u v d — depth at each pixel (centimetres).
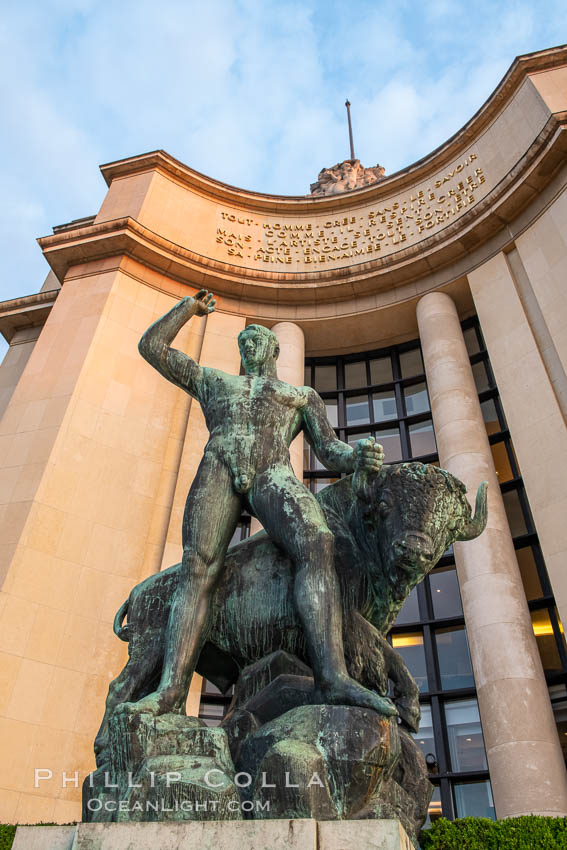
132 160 2145
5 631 1088
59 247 1830
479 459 1427
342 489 398
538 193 1636
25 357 1928
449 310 1777
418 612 1459
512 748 1006
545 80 1820
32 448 1359
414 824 312
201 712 1292
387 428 1877
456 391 1577
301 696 324
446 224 1917
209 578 359
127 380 1578
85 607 1211
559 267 1495
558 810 937
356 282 1930
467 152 2012
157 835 238
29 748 1016
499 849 481
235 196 2173
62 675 1116
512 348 1504
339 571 361
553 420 1317
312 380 2036
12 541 1194
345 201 2191
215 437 401
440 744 1238
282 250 2088
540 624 1305
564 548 1159
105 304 1662
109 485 1394
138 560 1338
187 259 1875
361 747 273
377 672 346
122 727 294
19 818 946
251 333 472
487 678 1102
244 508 401
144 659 358
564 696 1196
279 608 362
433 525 335
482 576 1216
